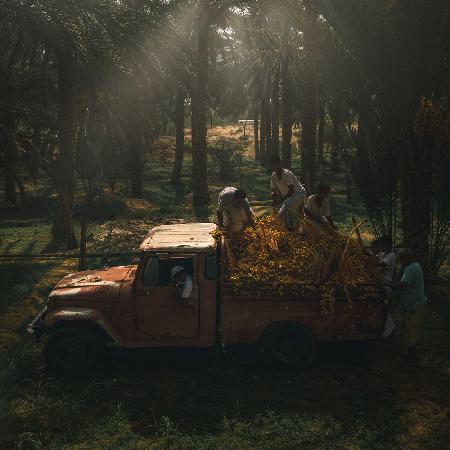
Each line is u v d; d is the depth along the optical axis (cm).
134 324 805
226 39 3269
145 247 805
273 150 4434
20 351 879
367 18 1090
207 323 802
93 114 2597
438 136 1095
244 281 786
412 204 1180
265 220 932
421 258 1185
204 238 843
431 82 1127
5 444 625
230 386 757
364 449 602
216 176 4403
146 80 2084
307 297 796
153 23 1723
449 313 1045
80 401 712
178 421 666
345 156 1305
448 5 1056
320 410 687
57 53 1723
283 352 804
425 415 673
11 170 2562
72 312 792
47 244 1911
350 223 2030
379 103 1175
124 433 641
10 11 1402
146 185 3984
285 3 1172
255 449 602
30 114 2367
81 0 1477
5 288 1252
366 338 806
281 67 2989
